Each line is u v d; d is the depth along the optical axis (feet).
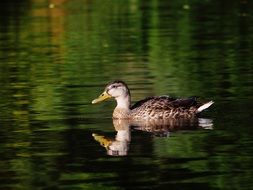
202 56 81.66
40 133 50.37
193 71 72.79
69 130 51.19
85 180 40.37
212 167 42.06
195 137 48.80
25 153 45.68
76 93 63.31
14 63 80.33
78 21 115.65
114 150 45.96
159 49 87.51
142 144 47.44
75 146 47.11
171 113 54.39
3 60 82.69
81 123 53.16
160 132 50.62
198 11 124.16
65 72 73.67
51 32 104.68
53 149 46.39
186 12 123.24
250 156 44.04
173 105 54.70
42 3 140.97
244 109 55.67
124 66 76.28
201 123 52.60
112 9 130.31
